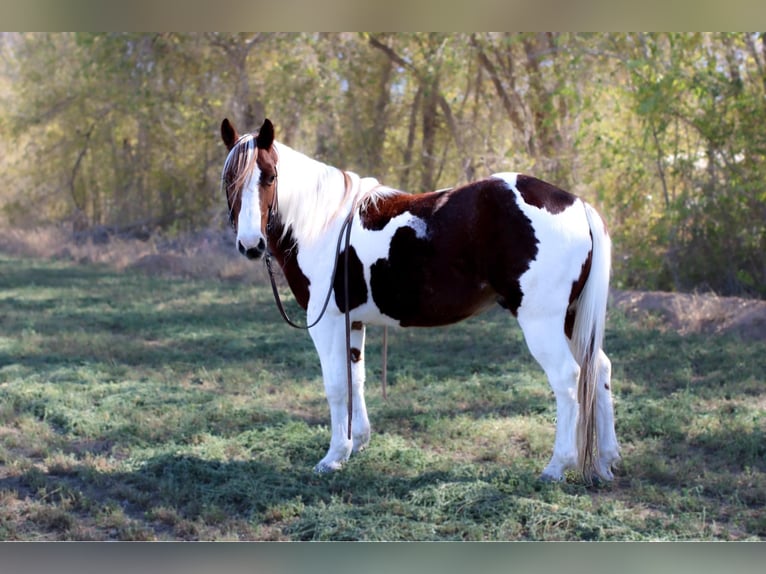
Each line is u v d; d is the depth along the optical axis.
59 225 20.08
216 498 4.21
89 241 17.05
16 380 6.65
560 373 4.11
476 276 4.18
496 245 4.09
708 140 9.98
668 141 10.52
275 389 6.52
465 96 14.05
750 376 6.18
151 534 3.83
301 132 16.09
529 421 5.40
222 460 4.81
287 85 14.49
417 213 4.25
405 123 15.11
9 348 7.84
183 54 15.90
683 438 5.02
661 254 10.24
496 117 13.80
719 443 4.83
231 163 4.17
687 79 9.82
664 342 7.55
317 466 4.62
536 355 4.13
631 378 6.40
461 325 8.84
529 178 4.18
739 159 10.25
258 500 4.14
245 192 4.09
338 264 4.42
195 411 5.76
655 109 9.79
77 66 18.67
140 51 15.73
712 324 8.09
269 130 4.14
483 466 4.60
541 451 4.82
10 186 21.58
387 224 4.29
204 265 13.53
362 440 4.82
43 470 4.77
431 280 4.23
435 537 3.71
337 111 14.62
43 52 18.86
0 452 4.94
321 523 3.86
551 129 12.65
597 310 4.13
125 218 18.86
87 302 10.75
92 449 5.12
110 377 6.83
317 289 4.51
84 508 4.18
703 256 9.98
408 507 4.02
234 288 11.84
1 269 14.48
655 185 10.73
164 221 18.42
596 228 4.14
